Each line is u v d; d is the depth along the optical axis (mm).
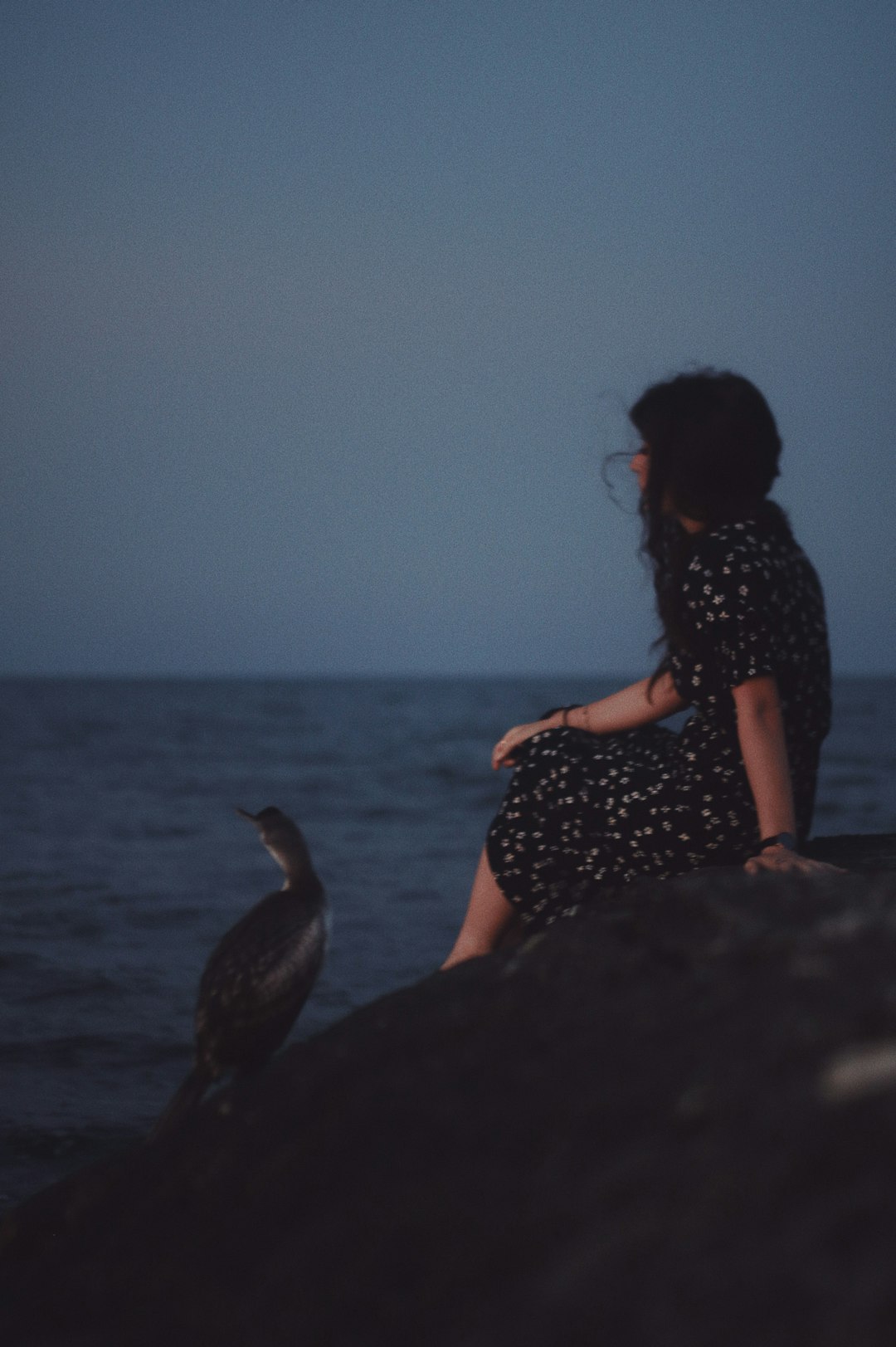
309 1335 1236
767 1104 1194
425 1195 1353
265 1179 1615
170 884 12508
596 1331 1004
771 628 2625
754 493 2811
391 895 11695
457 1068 1614
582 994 1682
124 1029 6504
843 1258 949
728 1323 942
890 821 18188
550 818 2859
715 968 1573
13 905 10945
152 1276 1543
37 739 47656
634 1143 1255
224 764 33938
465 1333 1099
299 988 2283
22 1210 1921
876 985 1352
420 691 164250
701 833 2717
